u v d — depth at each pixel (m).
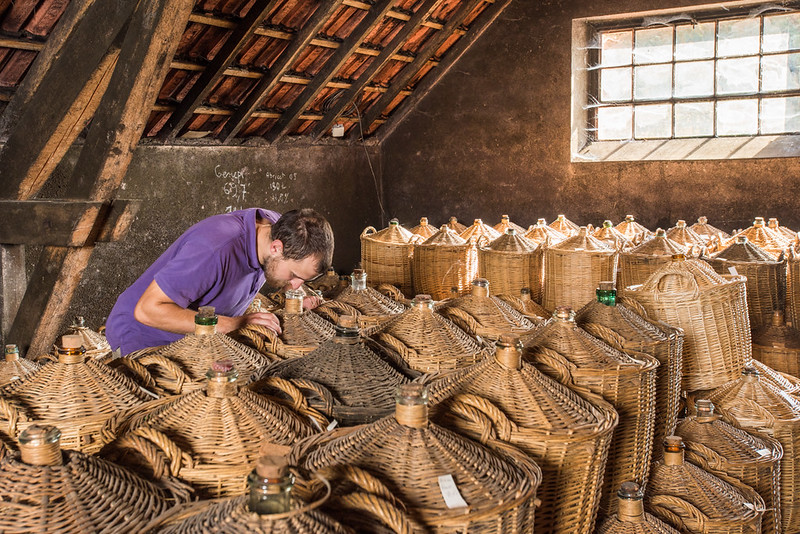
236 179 5.88
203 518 1.06
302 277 2.39
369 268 4.83
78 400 1.60
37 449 1.14
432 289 4.50
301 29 5.00
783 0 5.93
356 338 1.85
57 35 3.43
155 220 5.20
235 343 2.01
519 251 4.09
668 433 2.45
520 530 1.28
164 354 1.93
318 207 6.82
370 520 1.11
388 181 7.64
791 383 2.99
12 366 2.25
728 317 2.83
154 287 2.33
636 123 6.65
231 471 1.33
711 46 6.29
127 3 3.09
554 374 1.90
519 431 1.53
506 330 2.40
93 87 3.31
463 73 7.16
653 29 6.48
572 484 1.59
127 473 1.24
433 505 1.18
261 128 6.04
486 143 7.13
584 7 6.59
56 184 4.30
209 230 2.38
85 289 4.69
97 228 3.39
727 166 6.16
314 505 1.02
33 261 4.25
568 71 6.71
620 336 2.26
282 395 1.73
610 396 1.95
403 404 1.32
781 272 3.95
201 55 4.64
